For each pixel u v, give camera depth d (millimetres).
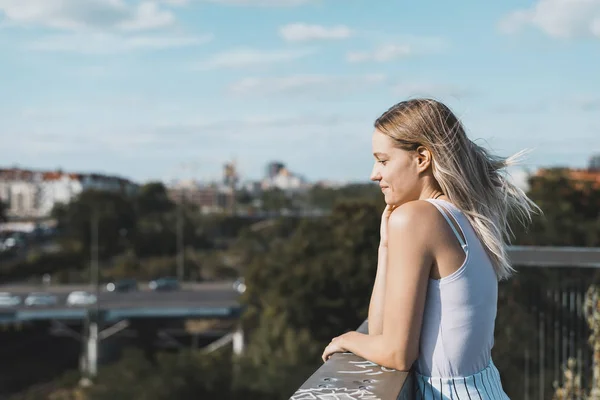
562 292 4594
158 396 34094
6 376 60375
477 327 2123
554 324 4582
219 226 133625
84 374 55875
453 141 2232
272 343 37219
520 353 4582
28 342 73625
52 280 93188
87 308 64438
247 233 104875
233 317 68438
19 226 171875
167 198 147750
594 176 63094
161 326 74062
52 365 65188
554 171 53469
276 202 166375
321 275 38688
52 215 128000
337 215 43594
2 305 71188
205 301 73000
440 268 2113
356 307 38906
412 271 2098
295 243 43594
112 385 35531
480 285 2137
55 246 123062
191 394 33906
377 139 2338
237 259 99688
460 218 2170
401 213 2154
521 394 4570
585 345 4566
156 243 114125
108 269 99562
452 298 2107
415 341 2102
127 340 70500
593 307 4566
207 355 36875
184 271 96375
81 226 110562
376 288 2447
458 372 2129
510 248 4262
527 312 4578
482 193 2240
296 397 1835
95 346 63688
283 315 38188
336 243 41219
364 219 40844
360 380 1996
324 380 1998
